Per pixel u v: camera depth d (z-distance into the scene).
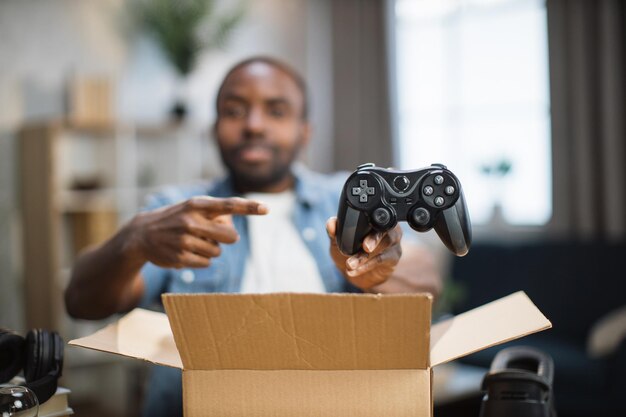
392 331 0.55
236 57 4.43
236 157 1.28
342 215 0.62
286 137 1.28
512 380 0.71
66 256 3.55
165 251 0.80
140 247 0.84
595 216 3.60
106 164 3.63
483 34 4.08
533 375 0.71
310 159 4.62
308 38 4.77
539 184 3.88
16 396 0.60
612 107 3.51
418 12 4.30
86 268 0.97
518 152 3.96
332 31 4.52
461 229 0.61
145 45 3.98
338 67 4.48
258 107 1.26
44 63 3.62
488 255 3.54
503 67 4.01
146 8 3.84
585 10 3.56
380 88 4.32
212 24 4.15
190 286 1.22
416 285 0.96
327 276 1.27
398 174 0.62
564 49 3.62
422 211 0.61
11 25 3.53
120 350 0.64
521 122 3.95
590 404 2.68
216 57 4.33
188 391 0.60
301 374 0.59
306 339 0.57
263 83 1.25
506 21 3.99
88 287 0.98
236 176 1.31
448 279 3.62
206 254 0.79
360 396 0.58
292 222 1.31
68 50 3.70
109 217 3.51
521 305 0.64
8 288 3.48
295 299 0.55
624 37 3.51
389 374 0.58
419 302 0.53
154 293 1.19
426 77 4.29
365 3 4.37
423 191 0.61
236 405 0.60
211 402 0.60
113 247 0.89
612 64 3.51
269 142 1.27
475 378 2.54
